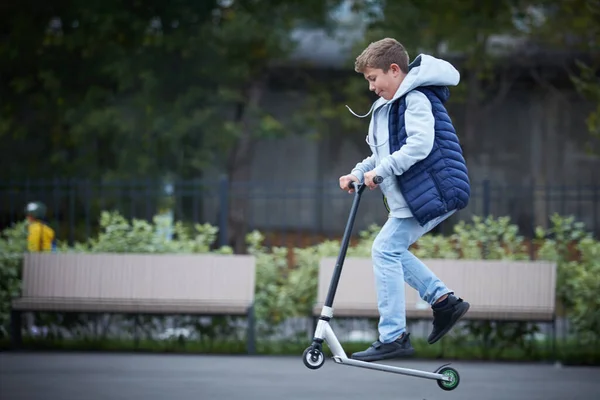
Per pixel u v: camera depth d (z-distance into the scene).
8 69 37.34
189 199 36.41
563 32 33.72
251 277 19.28
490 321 19.08
